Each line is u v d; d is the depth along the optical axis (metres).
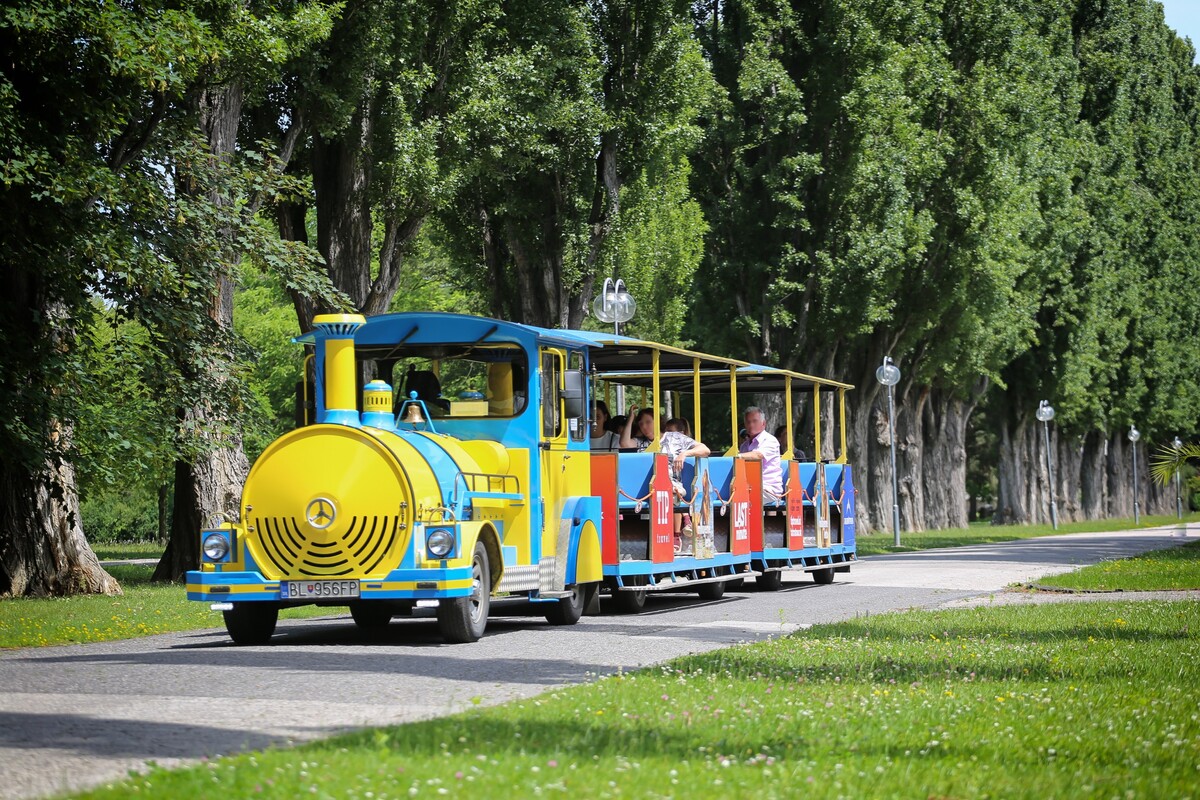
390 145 26.89
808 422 49.19
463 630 14.55
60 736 8.58
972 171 51.19
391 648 14.05
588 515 17.72
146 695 10.40
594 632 16.00
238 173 23.20
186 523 26.14
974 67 51.22
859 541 47.91
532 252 35.44
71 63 18.62
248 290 61.75
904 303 52.22
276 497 14.48
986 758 7.80
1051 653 13.10
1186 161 88.56
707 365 22.00
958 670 11.92
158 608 19.34
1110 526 73.00
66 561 22.69
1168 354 86.25
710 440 26.92
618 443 20.48
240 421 23.72
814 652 13.17
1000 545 45.09
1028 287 61.81
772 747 8.09
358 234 27.64
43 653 14.02
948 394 67.12
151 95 20.75
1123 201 73.12
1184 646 13.73
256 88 24.08
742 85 46.16
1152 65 85.25
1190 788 7.07
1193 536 53.09
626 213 35.53
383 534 14.33
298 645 14.61
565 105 33.09
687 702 9.70
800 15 46.81
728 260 48.72
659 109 35.16
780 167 46.44
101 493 23.67
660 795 6.63
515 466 16.44
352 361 15.05
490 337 16.52
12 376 20.30
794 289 46.94
